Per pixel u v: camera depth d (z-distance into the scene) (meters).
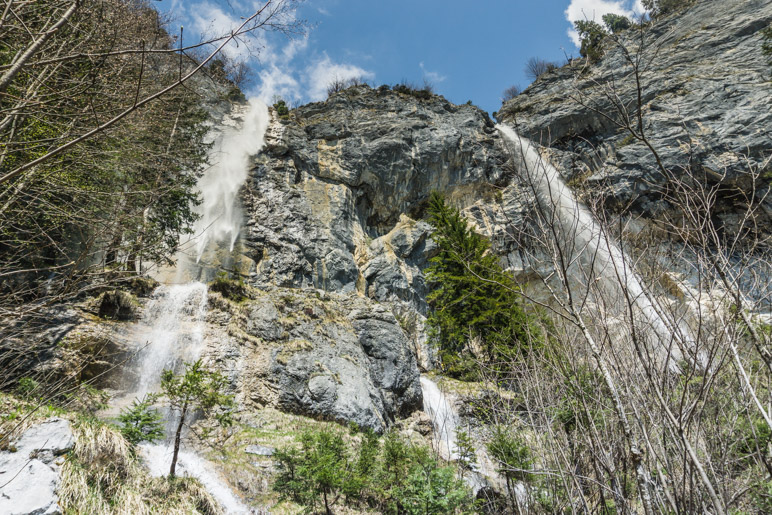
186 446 10.52
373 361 17.20
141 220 6.60
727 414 3.39
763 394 3.32
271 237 24.53
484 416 6.70
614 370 3.30
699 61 30.12
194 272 21.61
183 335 14.60
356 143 29.67
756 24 29.88
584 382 3.96
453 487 6.32
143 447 9.48
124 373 12.43
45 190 5.82
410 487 6.65
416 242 28.03
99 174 6.50
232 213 24.80
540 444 4.18
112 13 5.68
